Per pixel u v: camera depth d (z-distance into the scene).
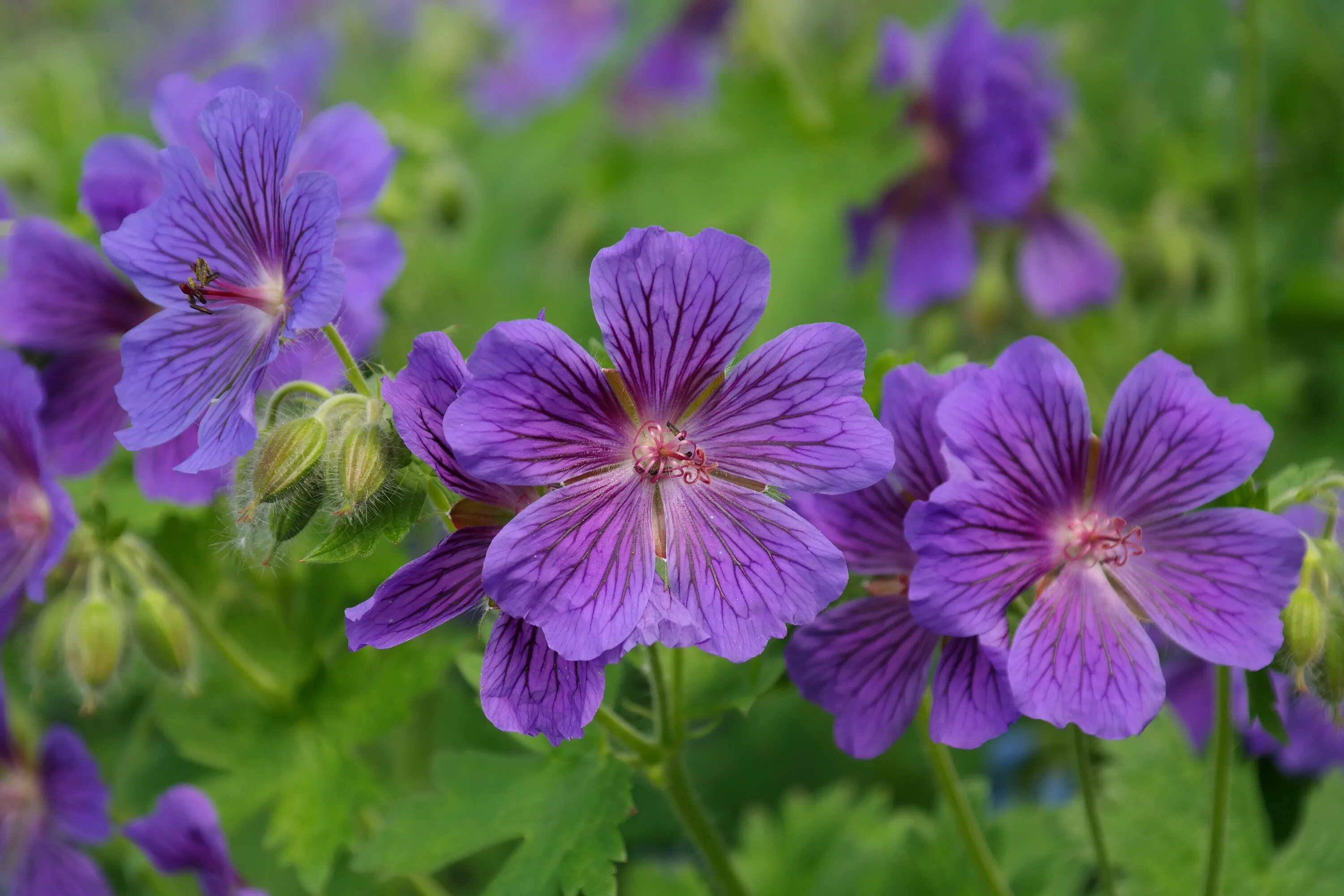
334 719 0.40
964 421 0.32
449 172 0.46
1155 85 0.48
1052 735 0.45
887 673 0.34
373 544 0.33
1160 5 0.48
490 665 0.32
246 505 0.34
